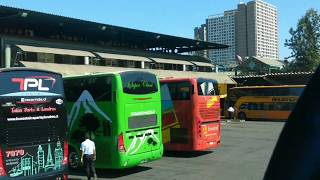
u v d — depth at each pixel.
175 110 19.59
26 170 11.11
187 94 19.33
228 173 15.15
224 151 21.02
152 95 16.41
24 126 11.17
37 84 11.61
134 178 14.69
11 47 42.38
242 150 21.27
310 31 76.88
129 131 15.23
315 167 1.46
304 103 1.53
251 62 95.31
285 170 1.51
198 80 19.45
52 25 51.31
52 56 46.66
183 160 18.44
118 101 14.92
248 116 47.97
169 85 19.80
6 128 10.77
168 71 63.16
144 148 15.84
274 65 95.00
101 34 59.59
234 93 49.38
